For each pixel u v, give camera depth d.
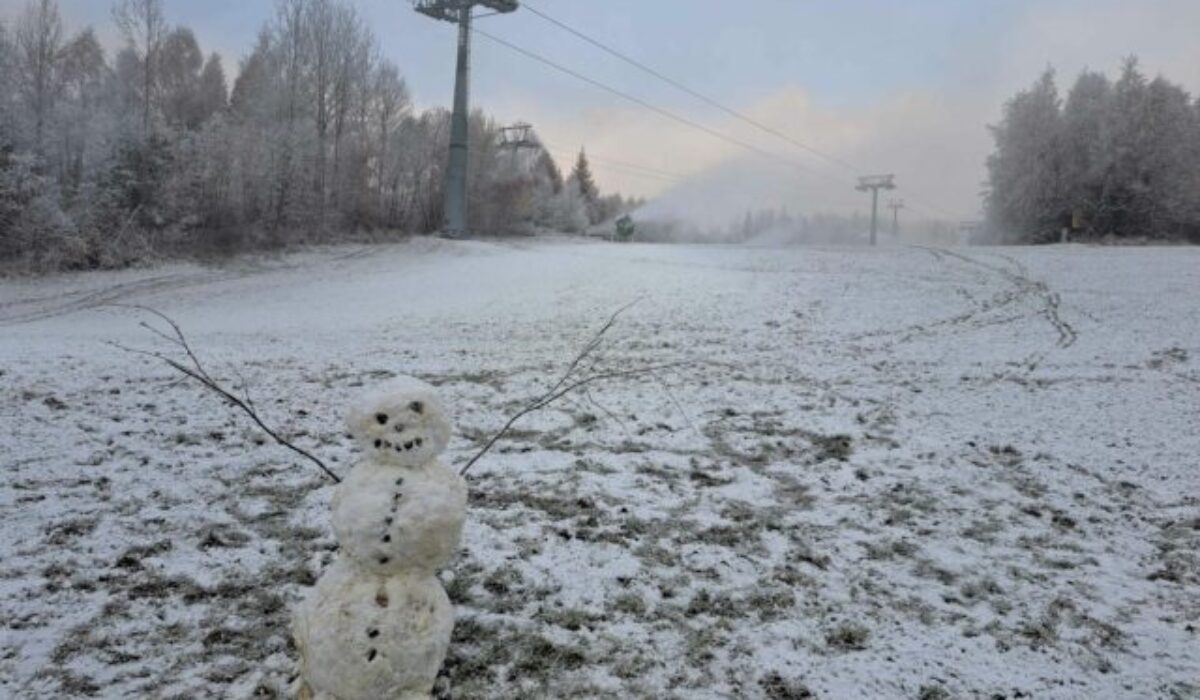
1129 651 4.74
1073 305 20.75
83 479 7.05
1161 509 7.22
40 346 15.19
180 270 34.81
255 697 3.97
